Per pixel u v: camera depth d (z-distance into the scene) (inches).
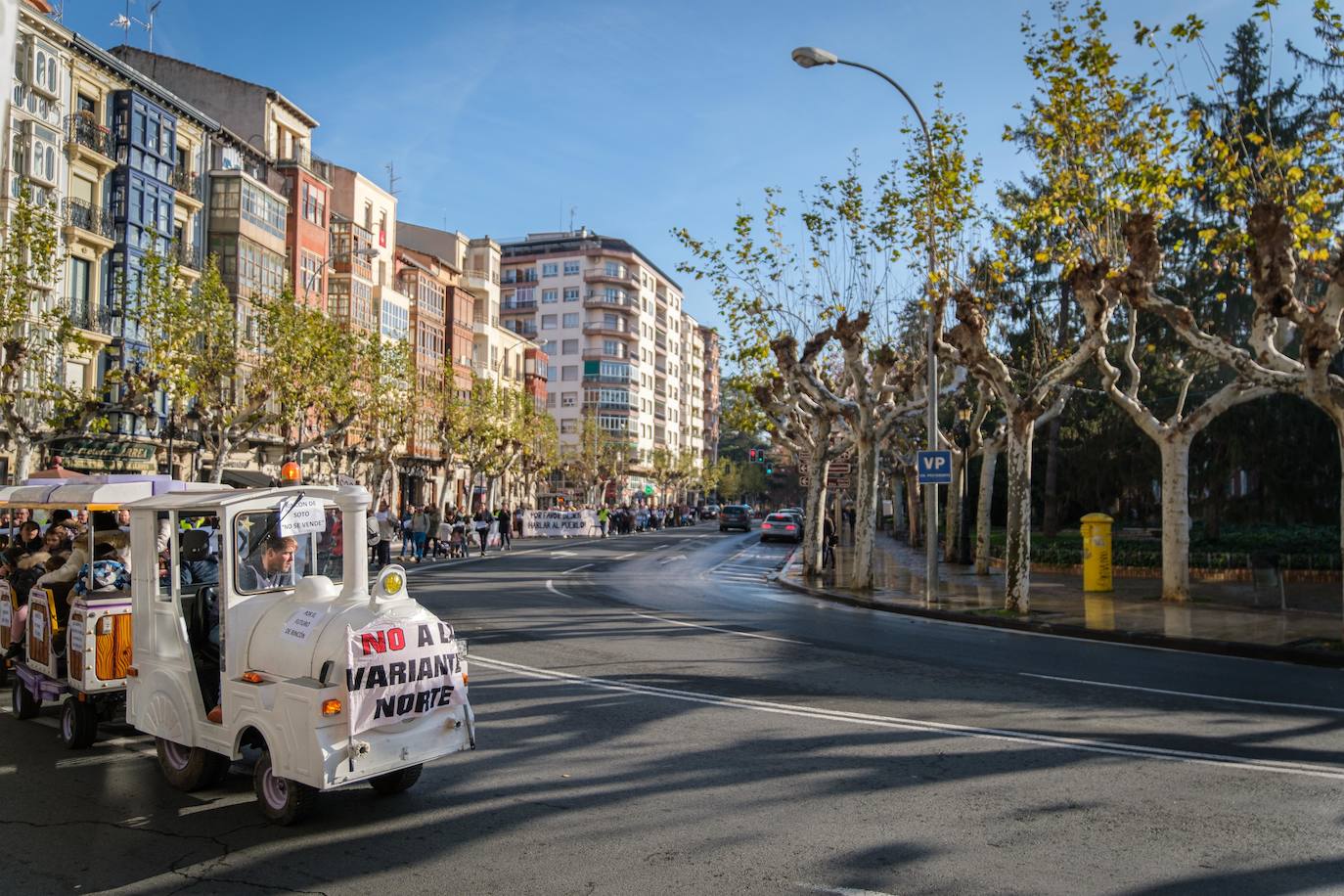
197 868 200.5
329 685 214.8
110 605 290.5
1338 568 872.9
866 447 903.7
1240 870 196.2
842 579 1007.6
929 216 766.5
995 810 234.7
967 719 337.7
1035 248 1014.4
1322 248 577.3
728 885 189.0
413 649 227.0
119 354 1306.6
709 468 5036.9
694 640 538.0
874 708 354.9
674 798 244.5
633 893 185.5
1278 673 453.7
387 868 199.6
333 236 1948.8
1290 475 1029.8
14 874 197.5
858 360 893.8
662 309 4741.6
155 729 255.8
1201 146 613.0
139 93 1369.3
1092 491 1408.7
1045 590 876.6
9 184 1169.4
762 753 288.5
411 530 1293.1
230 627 235.9
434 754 232.1
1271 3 515.2
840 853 206.1
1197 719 340.8
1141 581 934.4
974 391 1295.5
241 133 1809.8
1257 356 554.3
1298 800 243.0
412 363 1680.6
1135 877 192.1
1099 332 661.3
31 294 943.7
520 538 2224.4
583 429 3567.9
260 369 1244.5
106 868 201.0
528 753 288.5
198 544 260.2
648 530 2883.9
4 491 357.1
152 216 1391.5
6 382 901.8
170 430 1310.3
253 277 1617.9
